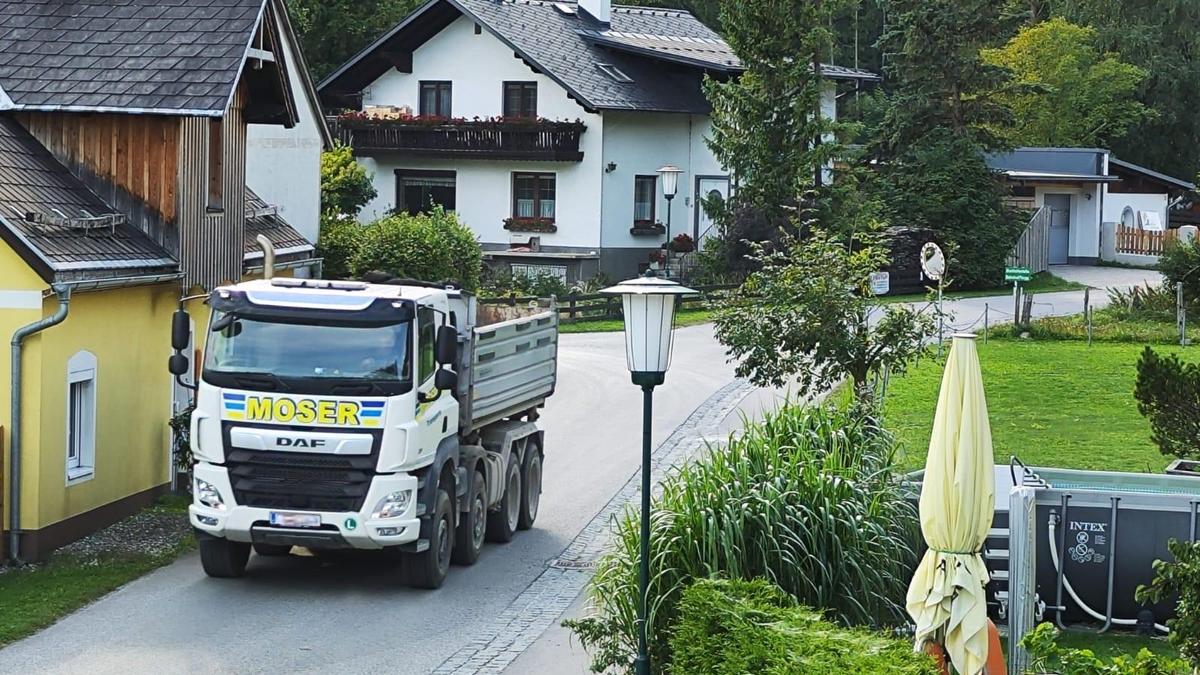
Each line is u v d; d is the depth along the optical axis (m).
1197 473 18.22
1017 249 59.56
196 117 23.12
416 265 40.62
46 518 19.95
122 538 21.00
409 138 59.69
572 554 20.67
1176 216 81.69
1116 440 26.81
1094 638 16.03
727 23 53.06
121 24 24.17
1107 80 80.88
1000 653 12.64
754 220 52.34
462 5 58.69
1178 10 84.94
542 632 16.64
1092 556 16.17
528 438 22.62
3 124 23.08
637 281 13.87
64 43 23.95
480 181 60.19
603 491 24.53
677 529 14.06
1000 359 38.03
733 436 15.62
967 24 60.38
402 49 60.88
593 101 56.53
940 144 58.09
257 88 25.88
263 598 17.98
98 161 23.17
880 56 97.00
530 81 59.31
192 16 24.23
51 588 18.08
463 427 19.70
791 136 52.78
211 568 18.78
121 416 22.08
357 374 17.77
